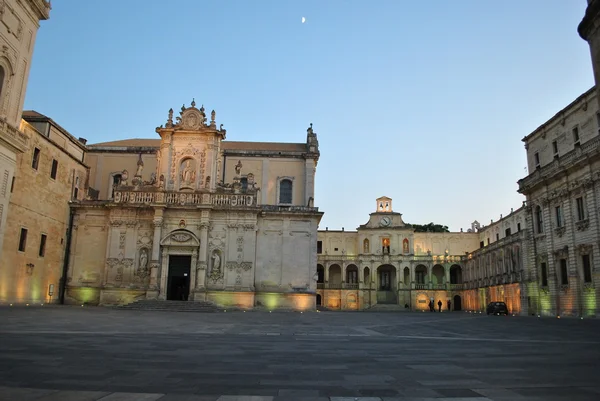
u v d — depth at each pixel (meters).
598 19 7.24
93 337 16.11
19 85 32.38
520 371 9.83
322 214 52.06
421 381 8.57
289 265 51.16
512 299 58.97
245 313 41.69
